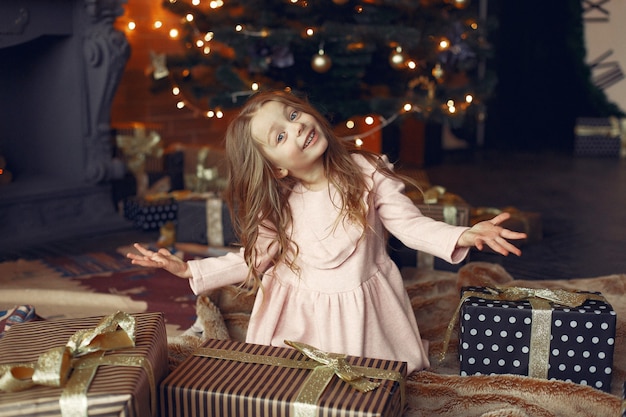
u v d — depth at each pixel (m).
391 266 2.27
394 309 2.20
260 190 2.13
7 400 1.44
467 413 1.98
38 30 4.09
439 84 4.26
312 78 4.05
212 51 4.34
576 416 1.97
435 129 6.75
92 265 3.65
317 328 2.14
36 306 3.04
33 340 1.70
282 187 2.19
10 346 1.67
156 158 4.72
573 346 2.09
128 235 4.29
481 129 8.09
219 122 5.68
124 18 5.03
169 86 4.45
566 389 2.00
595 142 7.26
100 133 4.40
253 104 2.11
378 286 2.19
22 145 4.67
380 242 2.25
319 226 2.15
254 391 1.59
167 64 4.26
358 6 3.97
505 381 2.05
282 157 2.07
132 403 1.44
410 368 2.18
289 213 2.18
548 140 8.38
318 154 2.07
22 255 3.87
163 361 1.77
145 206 4.32
